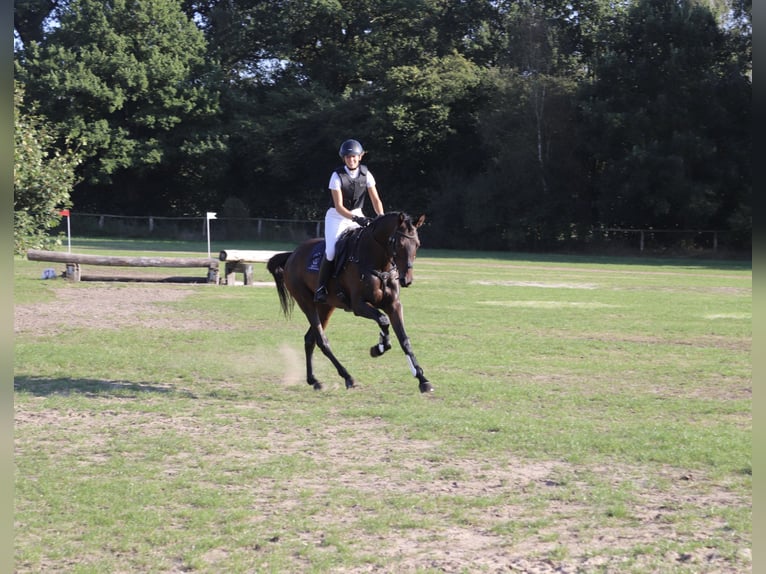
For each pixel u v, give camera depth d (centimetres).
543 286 2359
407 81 4934
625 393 945
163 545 503
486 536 518
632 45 4362
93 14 4950
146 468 652
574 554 490
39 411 836
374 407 862
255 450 707
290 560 481
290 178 5462
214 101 5250
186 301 1869
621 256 4244
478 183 4772
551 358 1177
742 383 1007
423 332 1427
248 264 2294
